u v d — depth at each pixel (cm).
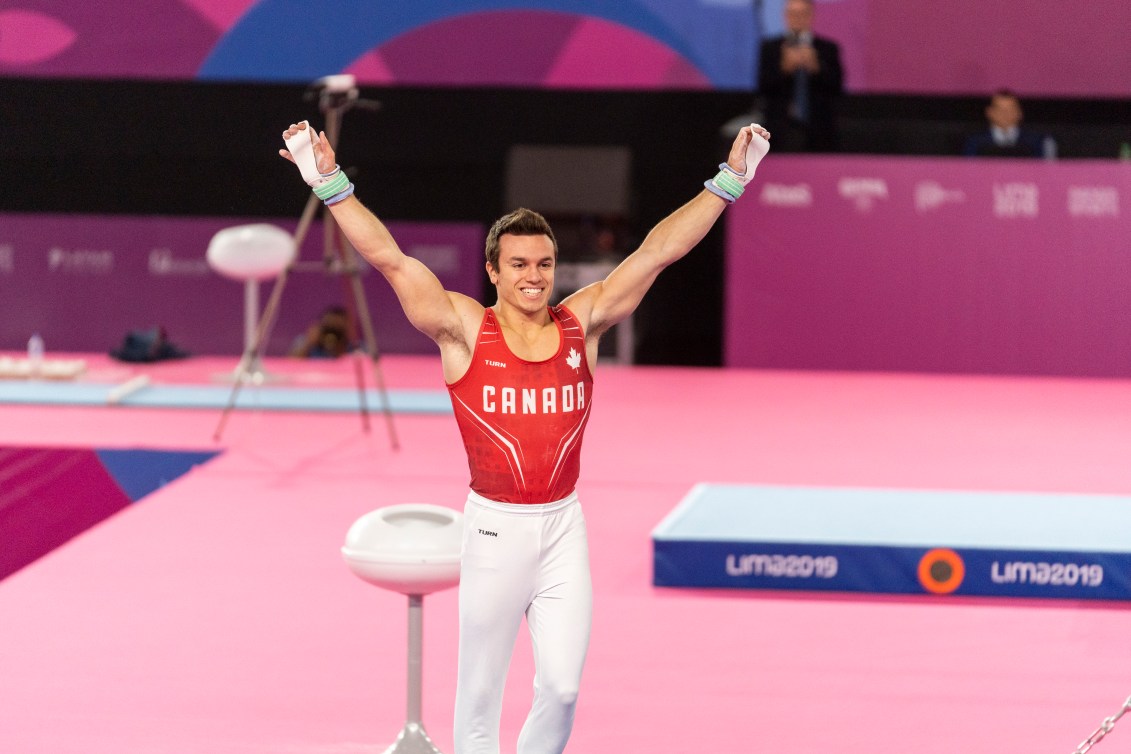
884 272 3841
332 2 3791
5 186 3869
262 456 2475
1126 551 1653
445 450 2570
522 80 3816
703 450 2656
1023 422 3067
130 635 1479
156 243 3878
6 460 2466
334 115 2572
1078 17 3728
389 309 3947
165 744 1167
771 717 1259
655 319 3909
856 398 3406
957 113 3784
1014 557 1666
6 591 1641
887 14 3753
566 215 3841
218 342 3916
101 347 3912
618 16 3781
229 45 3812
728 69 3791
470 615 970
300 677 1354
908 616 1597
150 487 2462
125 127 3838
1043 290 3812
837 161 3812
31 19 3797
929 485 2342
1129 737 1216
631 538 1956
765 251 3856
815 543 1683
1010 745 1193
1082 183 3772
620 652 1449
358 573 1083
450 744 1190
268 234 3189
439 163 3850
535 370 955
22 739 1169
